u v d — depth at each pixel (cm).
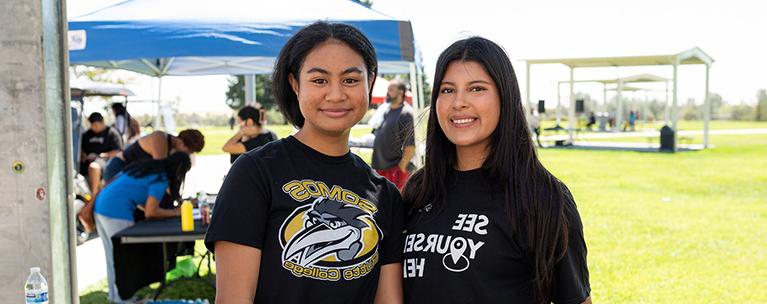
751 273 579
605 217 872
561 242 176
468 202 184
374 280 175
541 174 183
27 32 154
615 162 1761
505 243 177
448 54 187
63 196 167
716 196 1083
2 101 156
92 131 898
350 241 167
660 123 5194
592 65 2438
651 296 511
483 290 175
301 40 174
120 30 455
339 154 177
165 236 439
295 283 160
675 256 644
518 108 185
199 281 564
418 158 630
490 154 187
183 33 455
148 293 530
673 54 2109
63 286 168
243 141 672
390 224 183
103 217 488
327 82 170
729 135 3216
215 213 162
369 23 470
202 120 5175
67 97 167
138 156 550
